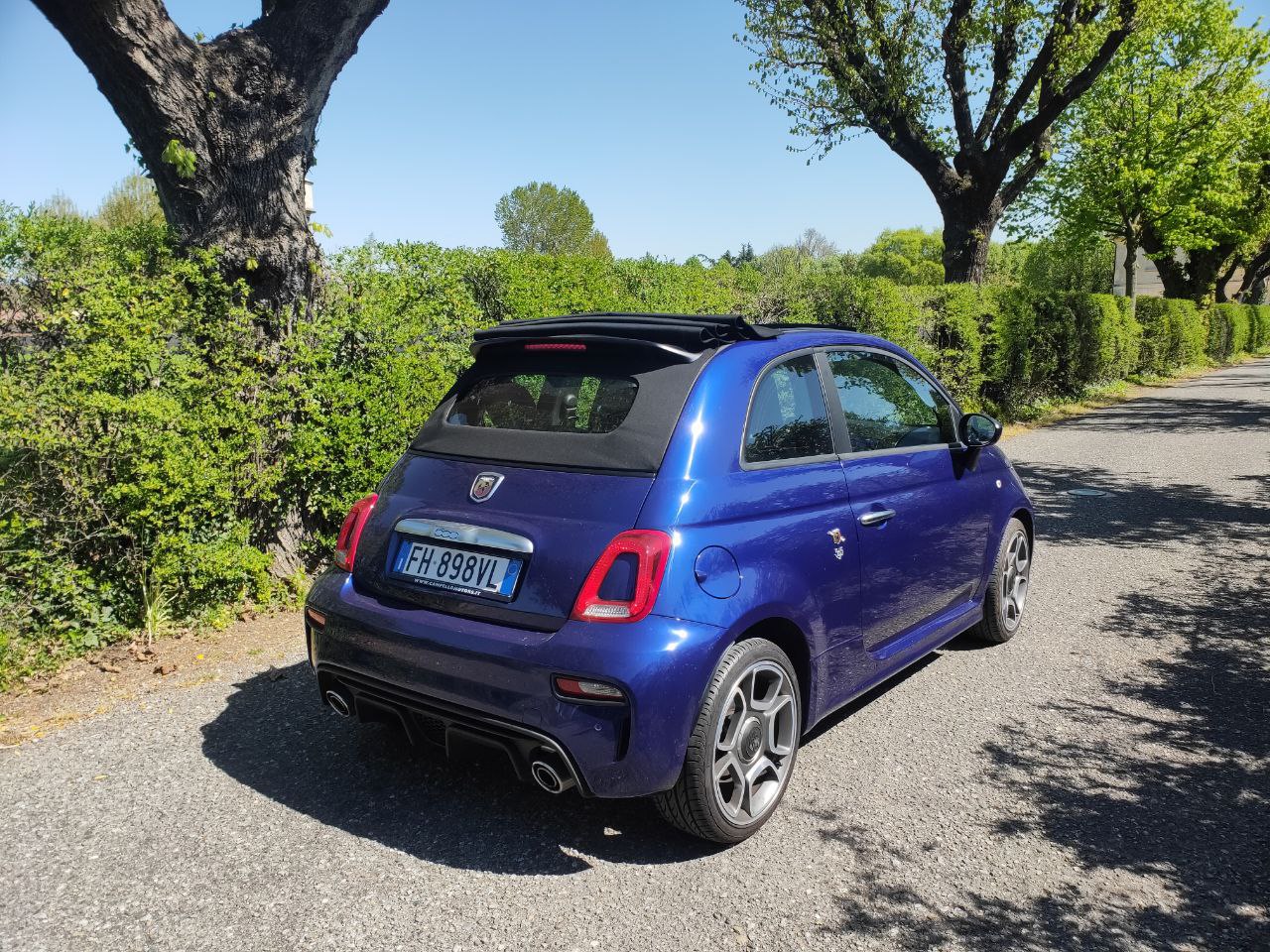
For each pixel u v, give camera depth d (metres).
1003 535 4.88
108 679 4.36
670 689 2.69
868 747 3.82
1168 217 27.08
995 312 14.92
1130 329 22.80
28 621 4.41
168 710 4.05
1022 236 29.25
